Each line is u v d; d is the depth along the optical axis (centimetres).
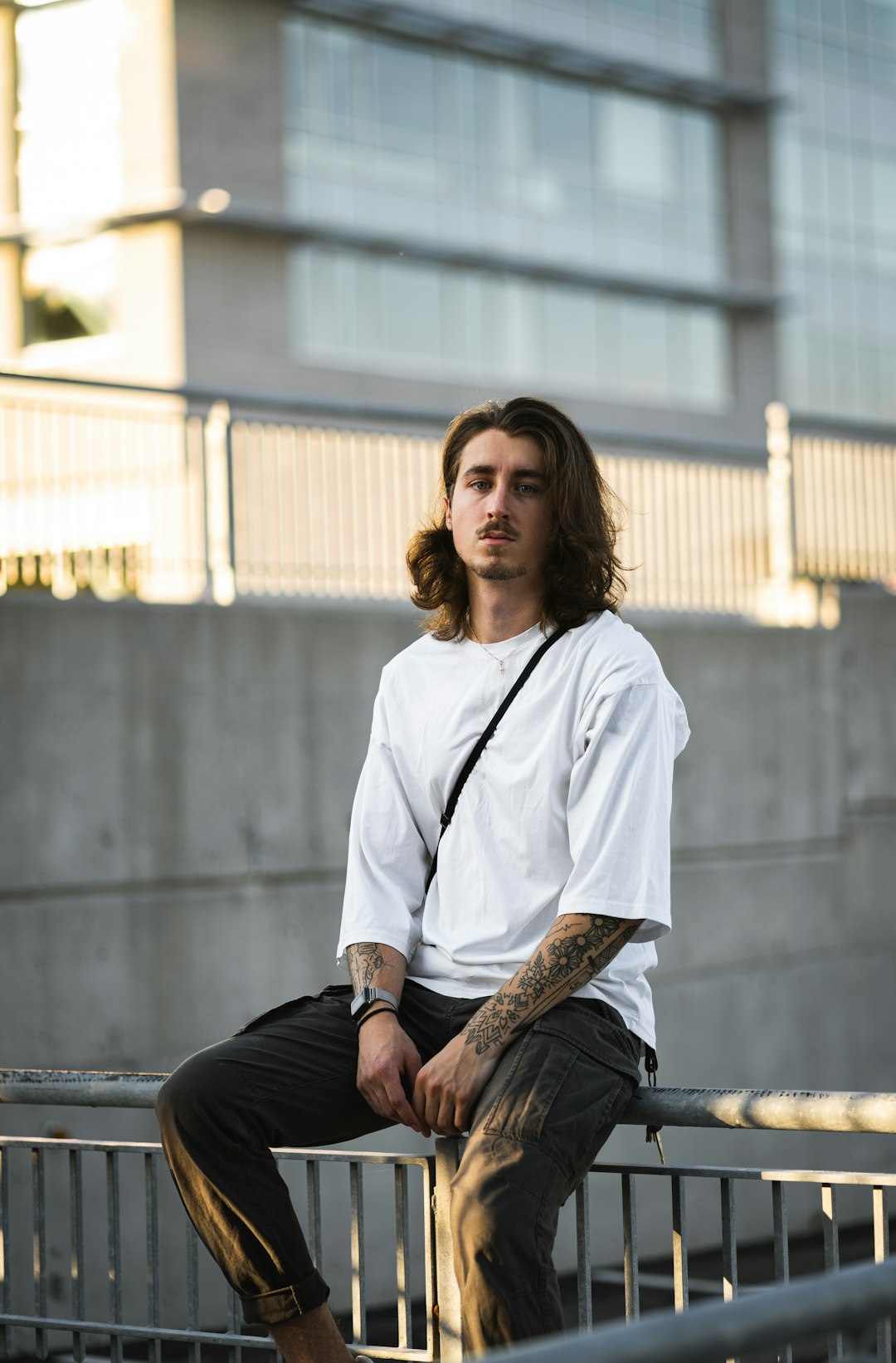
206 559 701
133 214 1834
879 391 2561
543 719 217
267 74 1916
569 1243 800
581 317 2202
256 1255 206
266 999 689
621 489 863
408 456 772
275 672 702
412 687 231
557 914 214
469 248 2048
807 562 942
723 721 866
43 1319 263
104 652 648
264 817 693
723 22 2384
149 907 655
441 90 2072
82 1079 248
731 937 860
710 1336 102
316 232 1916
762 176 2430
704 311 2350
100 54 1878
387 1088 204
